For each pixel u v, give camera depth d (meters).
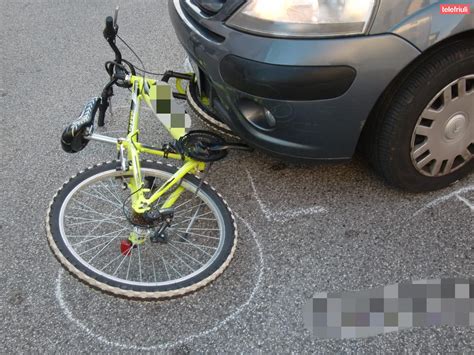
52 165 2.99
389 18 2.01
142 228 2.22
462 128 2.43
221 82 2.27
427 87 2.20
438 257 2.37
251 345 2.06
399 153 2.38
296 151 2.34
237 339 2.09
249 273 2.33
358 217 2.57
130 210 2.24
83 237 2.50
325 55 2.03
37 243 2.51
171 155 2.35
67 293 2.28
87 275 2.09
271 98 2.15
